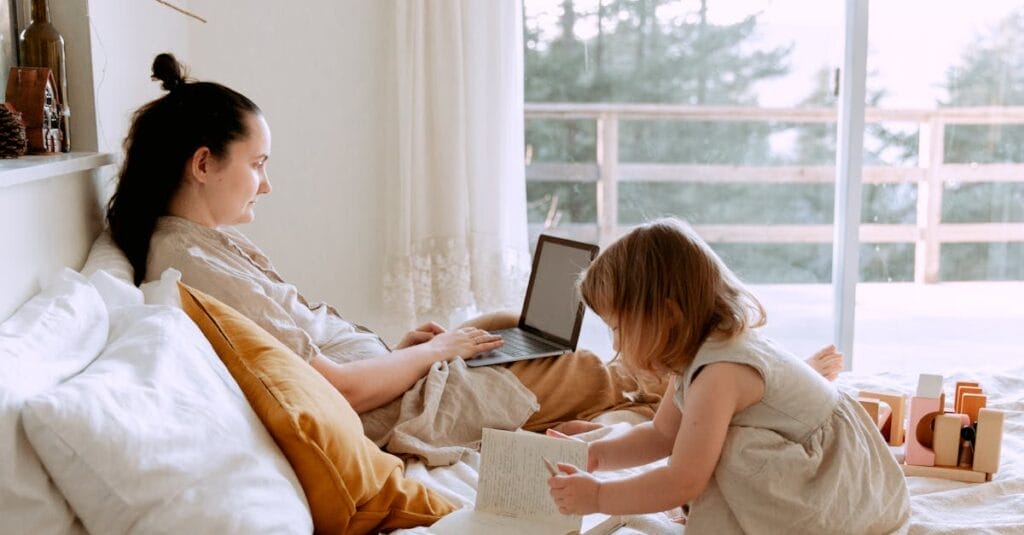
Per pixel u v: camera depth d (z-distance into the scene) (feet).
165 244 6.13
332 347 6.77
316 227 10.16
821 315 11.83
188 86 6.31
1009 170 11.89
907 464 5.98
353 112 10.00
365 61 9.93
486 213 9.97
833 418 4.97
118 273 5.73
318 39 9.87
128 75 7.51
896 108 11.72
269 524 3.91
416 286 9.87
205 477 3.91
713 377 4.72
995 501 5.51
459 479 5.73
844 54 10.99
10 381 3.71
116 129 7.15
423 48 9.62
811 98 11.31
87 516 3.73
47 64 6.17
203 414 4.11
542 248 7.95
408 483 5.00
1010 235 12.03
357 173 10.10
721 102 11.27
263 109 9.93
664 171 11.39
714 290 4.89
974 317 12.19
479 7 9.68
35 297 4.74
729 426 4.83
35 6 6.13
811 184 11.53
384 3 9.82
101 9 6.79
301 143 10.02
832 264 11.69
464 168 9.84
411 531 4.69
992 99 11.71
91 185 6.55
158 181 6.20
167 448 3.85
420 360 6.57
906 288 12.14
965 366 12.26
